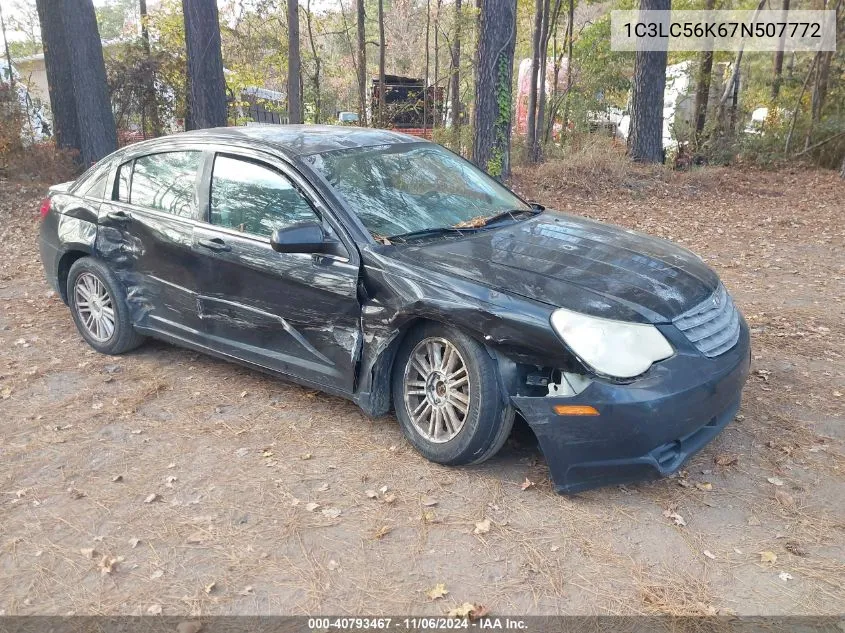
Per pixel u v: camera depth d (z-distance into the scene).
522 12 23.95
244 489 3.67
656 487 3.63
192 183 4.74
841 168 16.41
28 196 12.84
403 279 3.72
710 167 17.64
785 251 9.28
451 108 22.77
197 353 5.49
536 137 17.75
